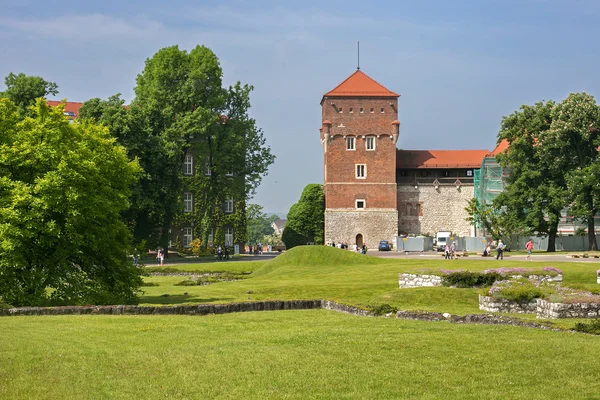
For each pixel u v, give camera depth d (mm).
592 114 76688
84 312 23703
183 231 102438
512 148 80625
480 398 13156
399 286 36031
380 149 103312
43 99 34281
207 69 82000
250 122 85938
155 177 71812
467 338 18109
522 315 24078
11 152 31625
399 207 107625
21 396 13250
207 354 16469
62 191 31141
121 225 35125
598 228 96250
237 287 40844
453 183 108125
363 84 104562
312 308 26750
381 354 16422
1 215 29844
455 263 55125
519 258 64750
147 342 17875
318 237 104438
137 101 79938
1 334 18312
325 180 105438
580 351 16406
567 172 77875
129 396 13359
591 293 24719
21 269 30953
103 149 35781
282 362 15734
